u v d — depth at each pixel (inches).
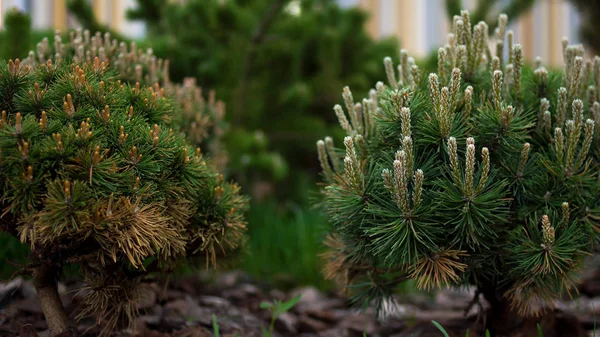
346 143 75.5
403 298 104.7
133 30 182.7
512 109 75.7
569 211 76.8
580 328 84.7
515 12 134.0
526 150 76.2
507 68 81.0
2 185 70.6
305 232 125.0
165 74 89.7
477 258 77.4
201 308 93.0
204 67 118.8
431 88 75.9
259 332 90.0
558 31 245.3
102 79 76.6
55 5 168.9
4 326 81.5
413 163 75.6
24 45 96.7
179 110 85.1
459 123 77.5
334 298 105.3
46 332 79.6
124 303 76.2
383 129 78.5
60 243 73.5
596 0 135.6
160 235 72.6
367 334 91.1
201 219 77.5
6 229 74.5
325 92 153.0
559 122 78.9
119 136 73.3
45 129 71.5
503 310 83.9
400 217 75.0
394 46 156.6
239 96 134.6
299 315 97.7
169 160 75.1
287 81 146.7
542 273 76.6
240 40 131.6
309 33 140.6
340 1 210.8
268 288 108.3
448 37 83.5
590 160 77.3
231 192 79.5
